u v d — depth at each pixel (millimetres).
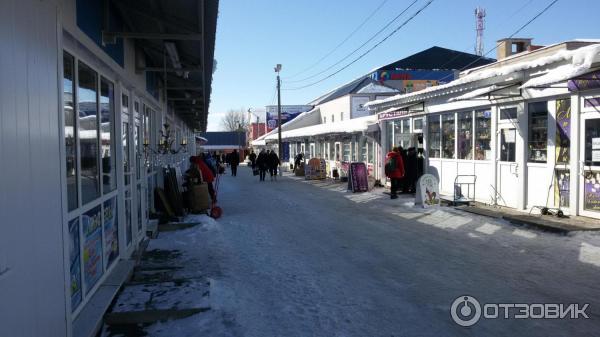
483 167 12805
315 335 4387
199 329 4488
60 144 3582
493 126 12273
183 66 8531
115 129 6531
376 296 5496
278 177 28781
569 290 5676
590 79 8359
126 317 4617
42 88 3215
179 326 4551
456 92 12391
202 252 7664
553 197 10477
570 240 8289
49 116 3342
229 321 4684
